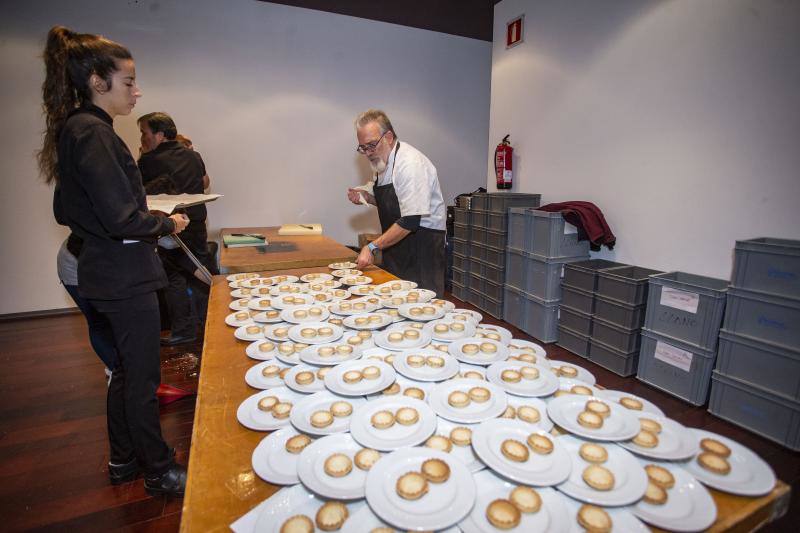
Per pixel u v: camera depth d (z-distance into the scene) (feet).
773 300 5.57
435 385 2.86
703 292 6.34
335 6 11.87
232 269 6.20
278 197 12.65
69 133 3.40
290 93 12.26
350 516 1.80
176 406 6.76
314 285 5.24
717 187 6.68
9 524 4.51
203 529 1.76
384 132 6.55
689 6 6.78
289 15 11.89
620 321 7.59
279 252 7.40
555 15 9.27
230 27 11.37
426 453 2.10
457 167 14.96
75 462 5.50
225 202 12.14
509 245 10.02
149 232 3.77
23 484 5.09
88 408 6.76
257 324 4.03
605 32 8.22
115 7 10.33
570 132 9.24
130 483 5.11
